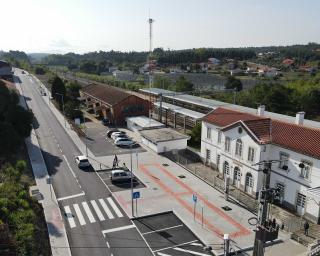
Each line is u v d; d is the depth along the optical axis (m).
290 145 33.28
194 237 29.42
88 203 35.44
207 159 47.16
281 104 82.31
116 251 27.22
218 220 32.03
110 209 34.19
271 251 27.11
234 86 109.81
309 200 31.72
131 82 136.12
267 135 36.44
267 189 17.88
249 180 37.44
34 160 48.06
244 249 27.39
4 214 26.28
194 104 70.31
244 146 37.56
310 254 25.66
